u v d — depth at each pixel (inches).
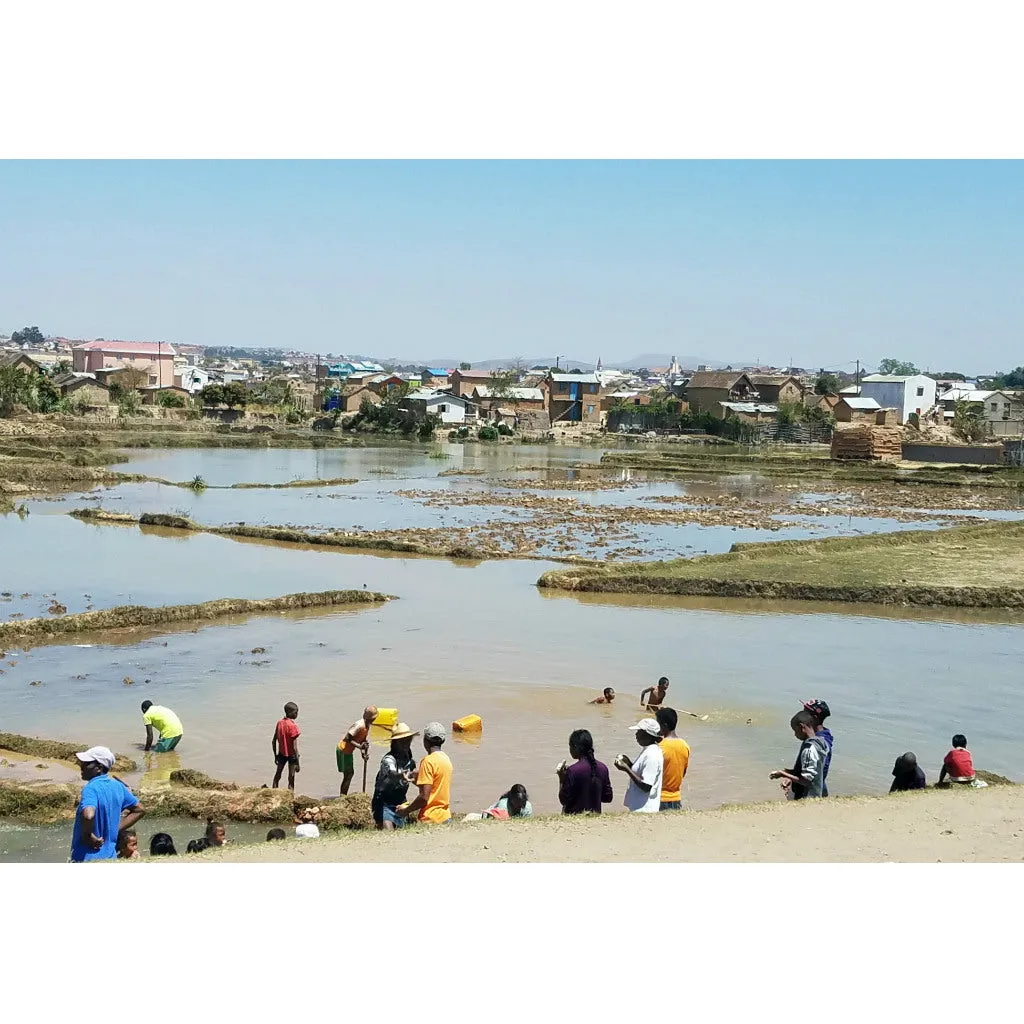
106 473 2878.9
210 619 1245.7
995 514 2546.8
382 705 914.1
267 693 947.3
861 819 516.1
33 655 1075.9
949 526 2256.4
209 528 1951.3
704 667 1063.0
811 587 1430.9
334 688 964.6
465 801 688.4
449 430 5629.9
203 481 2886.3
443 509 2378.2
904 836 488.7
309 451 4384.8
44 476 2787.9
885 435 4089.6
